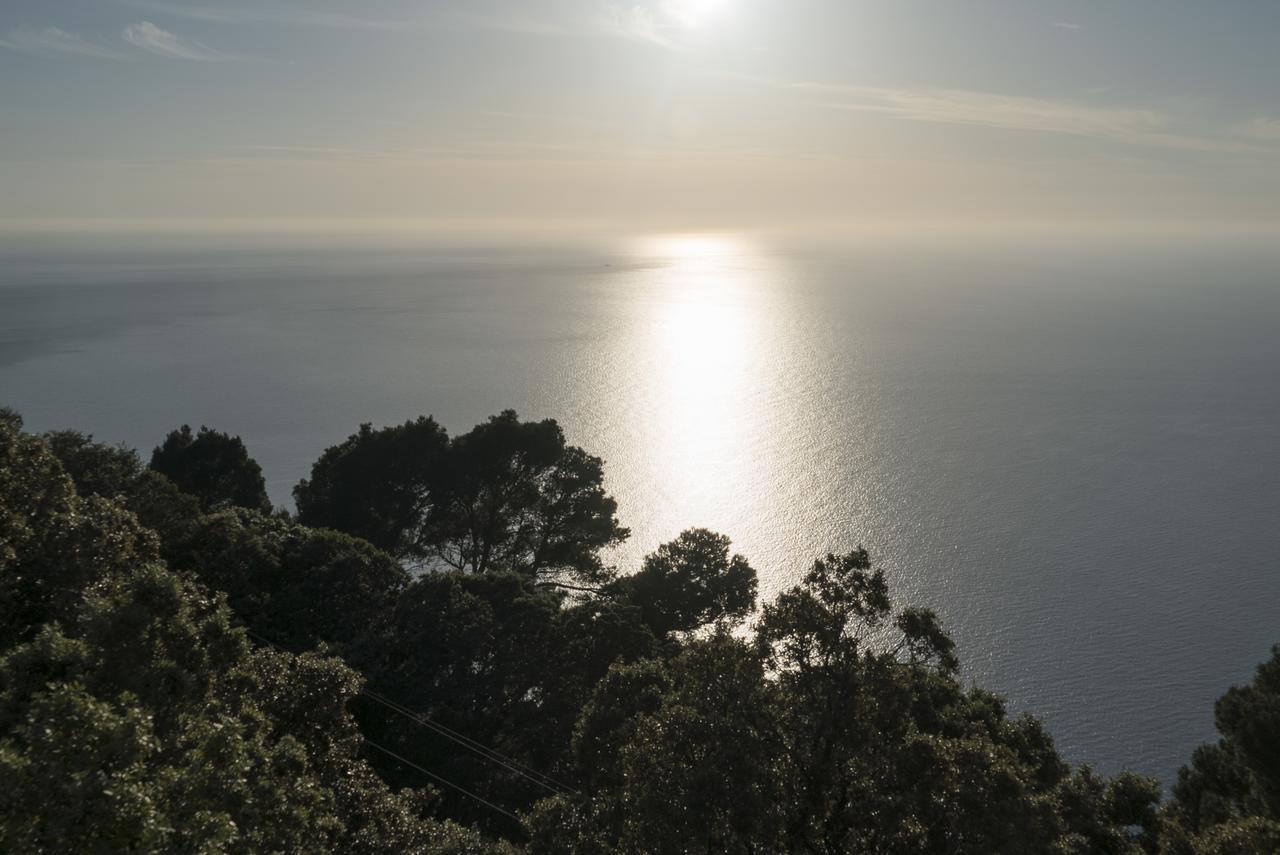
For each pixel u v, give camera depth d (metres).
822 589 20.09
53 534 22.03
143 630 16.59
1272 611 82.69
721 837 16.95
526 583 41.53
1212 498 117.38
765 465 130.38
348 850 20.62
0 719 14.80
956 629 78.56
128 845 12.09
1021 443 146.25
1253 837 16.70
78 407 163.12
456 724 31.25
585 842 19.41
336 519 51.12
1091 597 85.25
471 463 50.22
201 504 58.16
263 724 19.19
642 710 23.03
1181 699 67.62
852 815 17.58
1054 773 24.64
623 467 128.38
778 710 19.16
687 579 45.47
